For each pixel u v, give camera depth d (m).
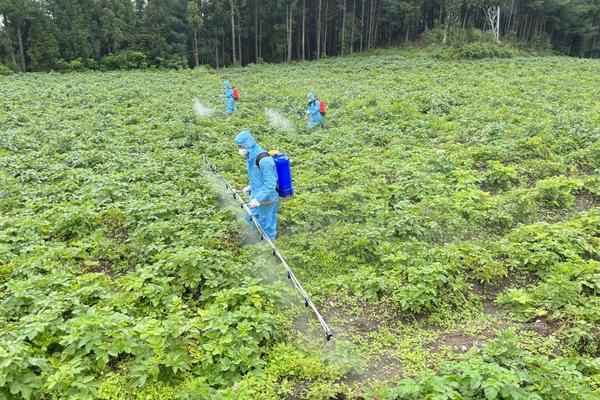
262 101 24.38
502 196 10.43
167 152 13.40
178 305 5.80
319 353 5.52
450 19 53.97
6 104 20.72
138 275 6.76
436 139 15.49
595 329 5.86
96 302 6.13
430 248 8.16
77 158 12.56
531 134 14.91
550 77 29.31
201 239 7.79
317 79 34.16
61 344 5.03
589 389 4.66
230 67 52.81
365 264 7.77
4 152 12.84
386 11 61.78
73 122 17.73
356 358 5.48
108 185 10.15
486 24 63.56
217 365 5.09
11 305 5.80
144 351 5.04
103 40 49.66
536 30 64.56
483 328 6.19
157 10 52.12
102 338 5.09
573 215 9.75
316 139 15.82
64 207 9.11
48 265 6.96
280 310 6.20
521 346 5.67
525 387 4.68
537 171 12.09
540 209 10.09
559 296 6.43
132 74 39.91
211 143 14.97
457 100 21.94
